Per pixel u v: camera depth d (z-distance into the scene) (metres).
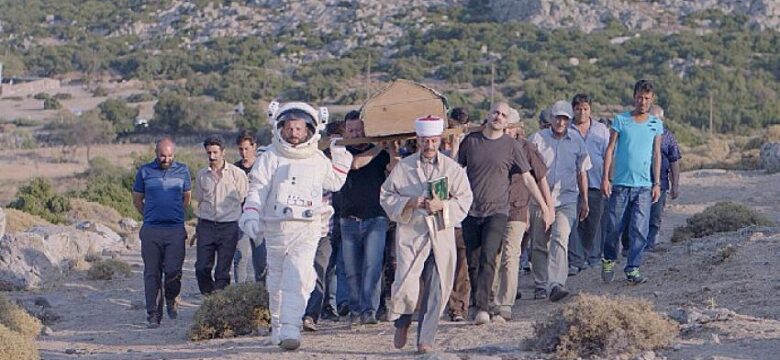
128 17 143.12
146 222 14.82
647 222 14.34
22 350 10.87
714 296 12.96
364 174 12.71
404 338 10.90
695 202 29.78
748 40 104.31
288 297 10.90
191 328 13.23
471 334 11.52
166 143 14.78
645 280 14.56
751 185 34.09
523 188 12.65
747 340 10.00
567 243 14.03
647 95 14.02
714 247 16.19
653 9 119.31
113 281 20.52
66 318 16.17
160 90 115.19
